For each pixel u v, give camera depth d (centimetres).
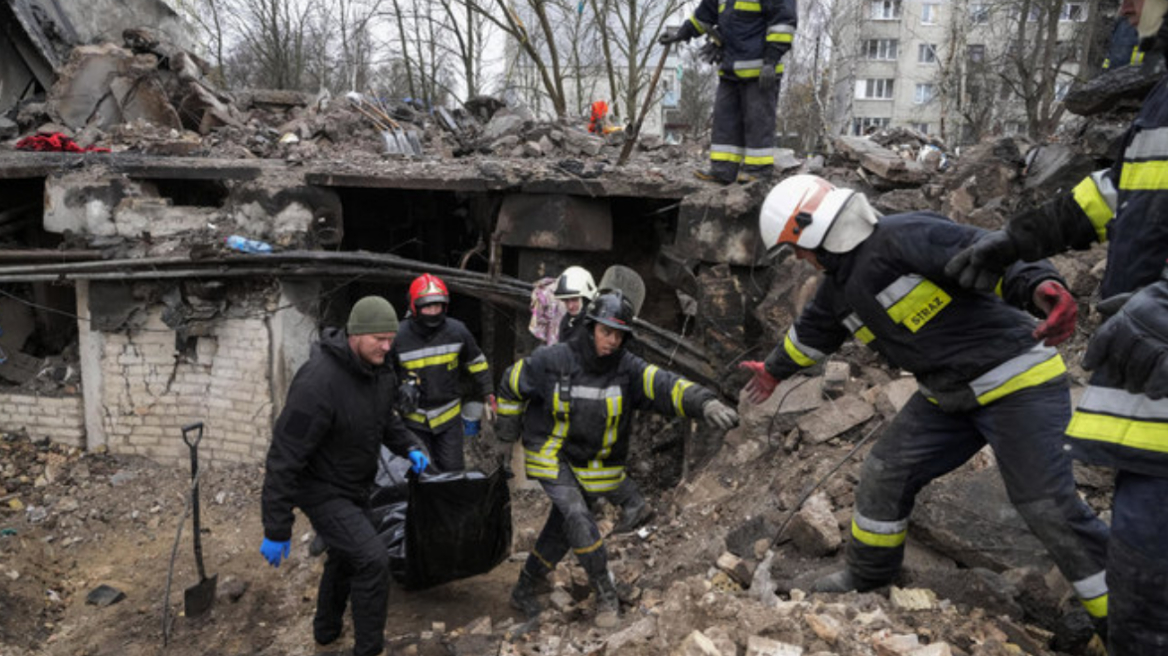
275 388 652
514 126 968
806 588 318
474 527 403
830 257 266
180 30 1327
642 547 453
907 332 260
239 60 2531
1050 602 292
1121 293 193
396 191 835
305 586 492
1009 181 569
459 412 539
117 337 666
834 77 2083
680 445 604
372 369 351
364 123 959
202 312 650
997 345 250
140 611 483
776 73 550
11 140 888
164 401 673
